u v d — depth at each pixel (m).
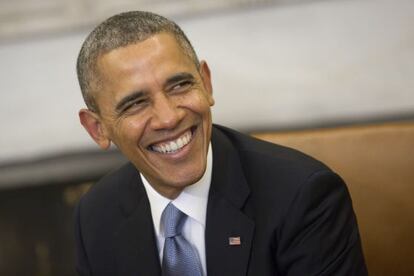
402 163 2.08
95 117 1.80
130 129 1.64
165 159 1.69
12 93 3.66
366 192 2.11
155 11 3.38
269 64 3.30
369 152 2.12
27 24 3.56
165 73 1.57
